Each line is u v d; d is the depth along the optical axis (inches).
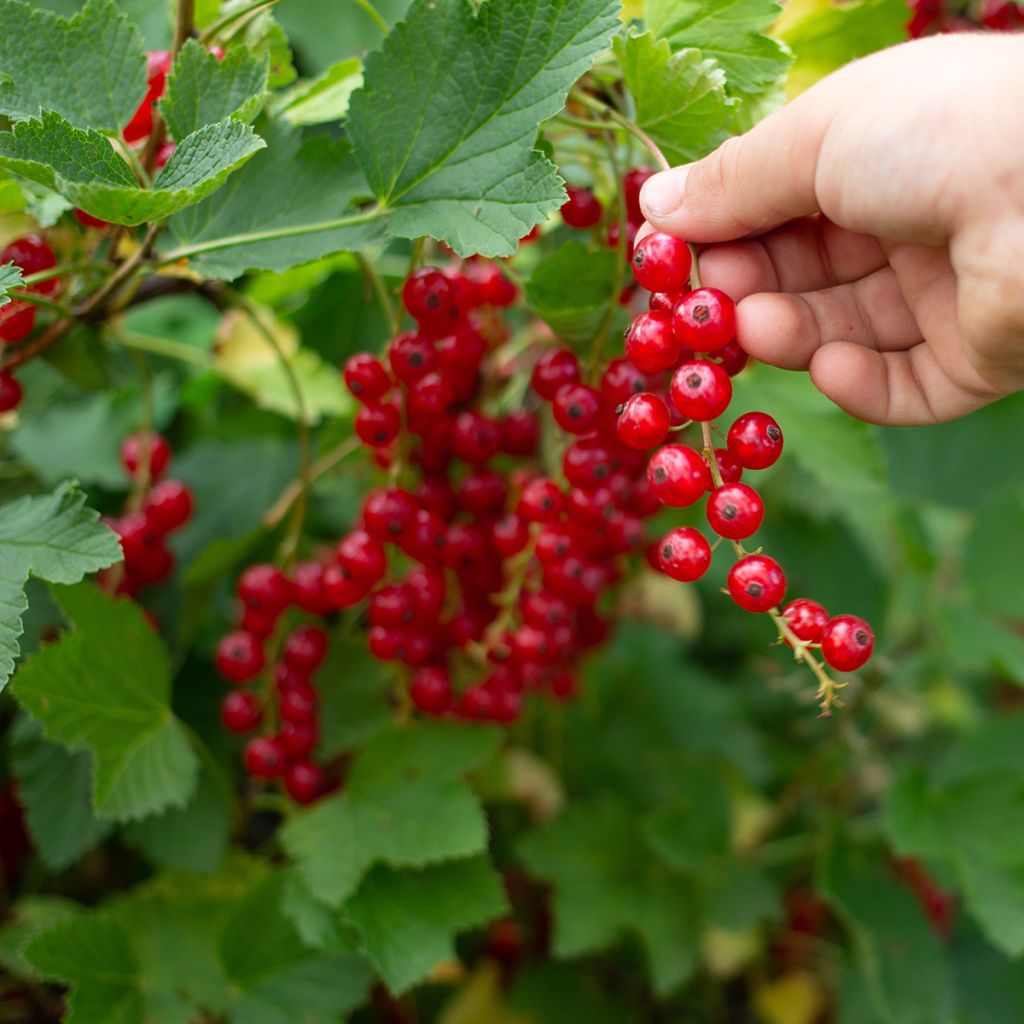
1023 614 17.5
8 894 15.3
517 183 11.1
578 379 12.4
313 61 16.0
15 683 11.8
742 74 11.8
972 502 19.4
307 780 13.6
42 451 15.6
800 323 11.1
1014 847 15.1
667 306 10.9
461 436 12.9
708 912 15.8
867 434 14.8
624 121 11.4
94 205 10.5
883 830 16.6
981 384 11.1
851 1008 16.8
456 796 13.1
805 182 10.4
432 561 13.0
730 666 22.9
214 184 10.3
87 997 12.4
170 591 14.8
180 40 11.9
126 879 16.0
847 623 10.3
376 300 15.5
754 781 19.5
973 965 18.2
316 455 15.7
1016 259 9.8
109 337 13.8
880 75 10.0
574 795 18.8
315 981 13.2
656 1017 17.5
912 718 20.8
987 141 9.7
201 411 17.6
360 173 12.3
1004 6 14.5
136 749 12.5
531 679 13.6
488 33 11.2
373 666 14.0
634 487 12.9
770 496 19.4
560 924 15.4
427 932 12.7
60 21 11.3
